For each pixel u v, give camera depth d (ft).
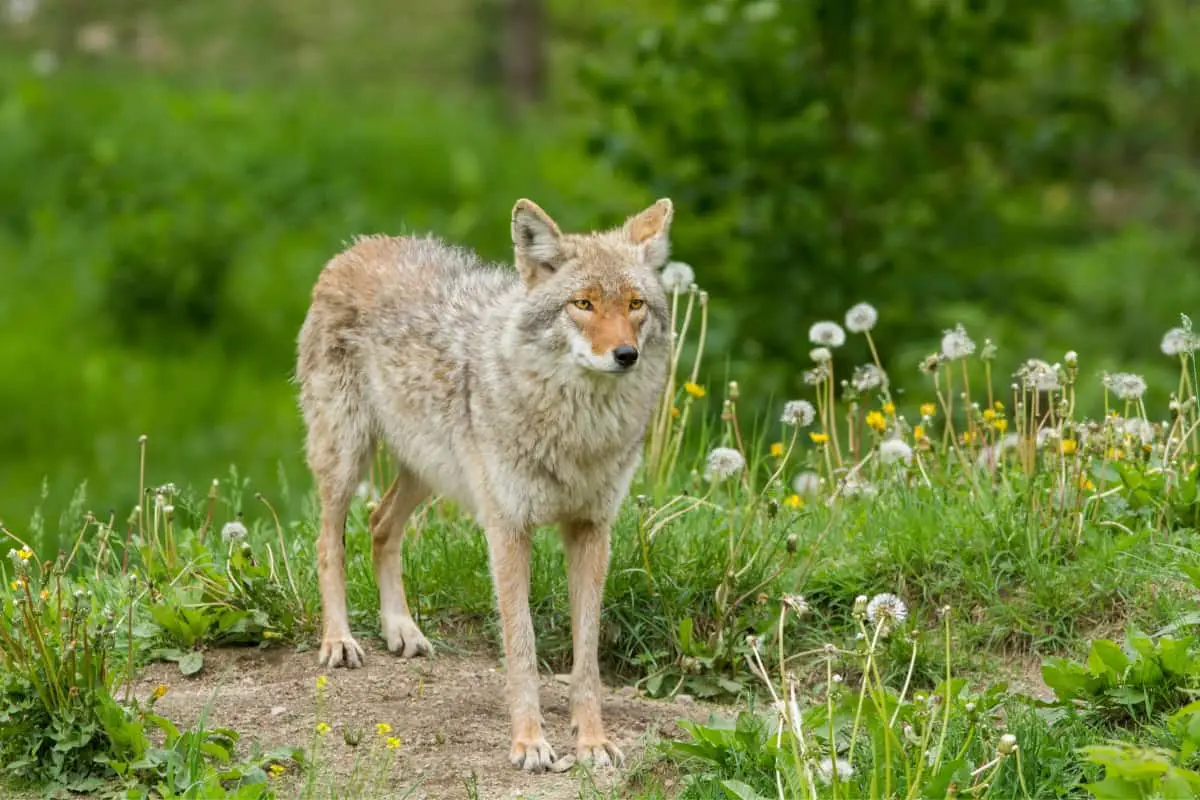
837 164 59.16
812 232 58.34
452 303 32.04
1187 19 87.71
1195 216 95.91
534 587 34.47
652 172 60.34
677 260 60.03
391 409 32.76
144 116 105.40
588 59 62.18
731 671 32.12
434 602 34.91
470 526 37.68
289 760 27.91
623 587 33.47
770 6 58.49
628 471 29.91
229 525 34.27
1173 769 21.89
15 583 31.09
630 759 28.32
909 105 61.87
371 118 116.98
